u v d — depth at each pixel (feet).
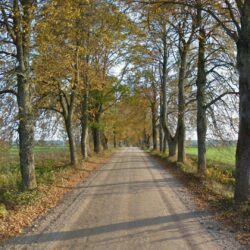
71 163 80.28
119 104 146.51
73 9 42.70
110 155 147.33
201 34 59.77
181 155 86.48
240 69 36.63
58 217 33.63
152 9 43.78
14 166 76.69
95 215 34.12
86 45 69.92
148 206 38.11
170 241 25.73
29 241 26.18
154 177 64.90
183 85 85.10
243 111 36.50
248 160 36.35
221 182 59.31
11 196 42.45
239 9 37.22
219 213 34.04
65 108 79.87
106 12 54.80
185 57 83.56
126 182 58.13
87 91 92.89
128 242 25.55
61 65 51.16
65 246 24.88
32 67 48.44
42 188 47.16
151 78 125.29
